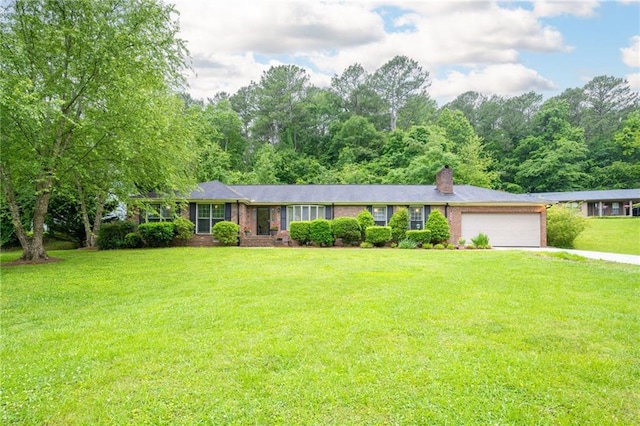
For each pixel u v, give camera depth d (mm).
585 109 52250
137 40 11750
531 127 47094
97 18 11594
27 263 11500
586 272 8617
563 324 4664
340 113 45031
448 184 21719
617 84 52156
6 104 9734
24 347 4039
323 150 43656
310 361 3590
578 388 3049
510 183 42719
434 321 4793
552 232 20406
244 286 7270
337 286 7184
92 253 14570
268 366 3488
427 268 9625
